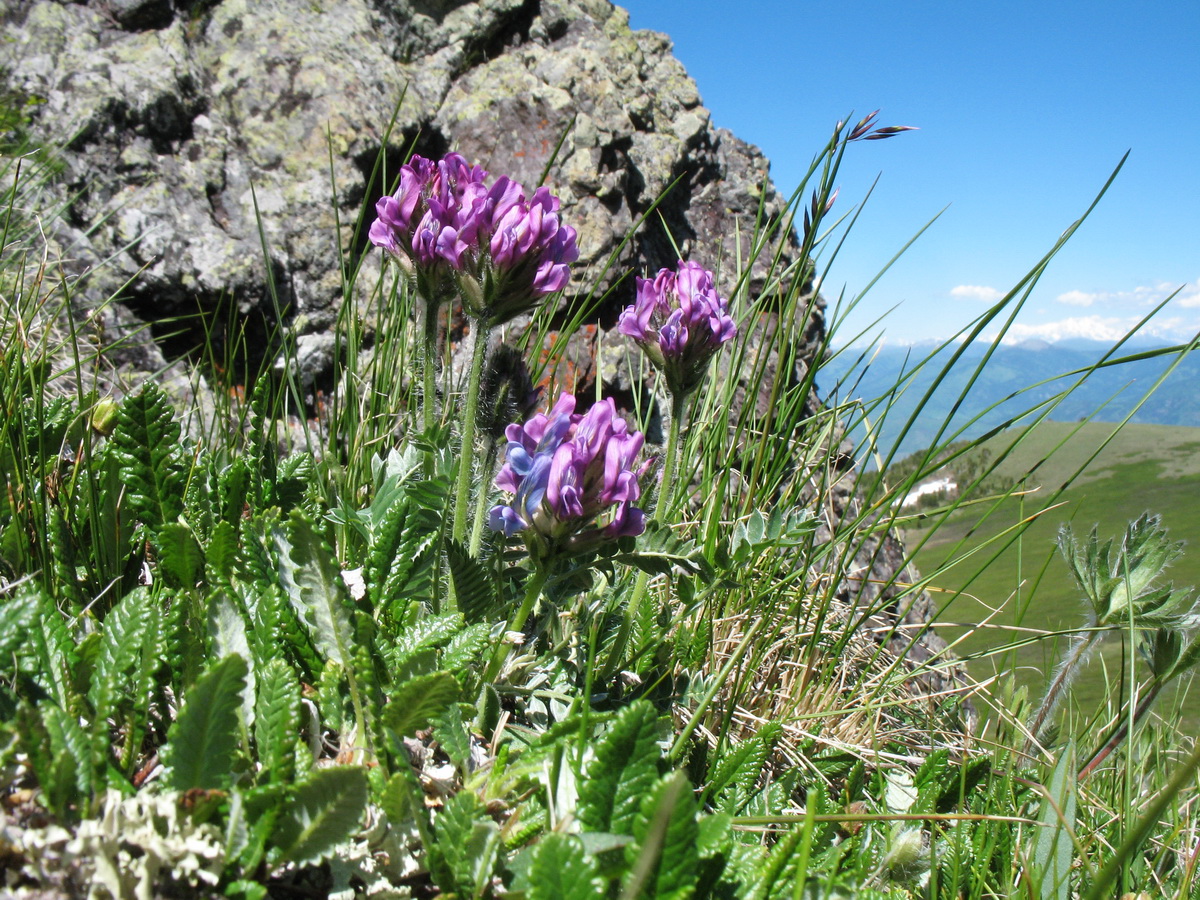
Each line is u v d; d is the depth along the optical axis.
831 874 0.17
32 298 0.34
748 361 0.53
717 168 0.78
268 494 0.23
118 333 0.46
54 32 0.53
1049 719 0.29
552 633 0.25
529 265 0.21
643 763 0.15
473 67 0.68
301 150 0.57
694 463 0.35
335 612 0.18
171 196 0.52
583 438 0.18
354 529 0.25
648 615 0.25
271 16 0.61
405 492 0.21
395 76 0.63
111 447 0.21
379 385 0.35
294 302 0.54
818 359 0.33
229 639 0.17
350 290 0.33
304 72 0.59
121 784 0.14
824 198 0.32
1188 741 0.33
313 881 0.15
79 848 0.13
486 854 0.15
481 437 0.22
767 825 0.20
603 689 0.24
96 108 0.51
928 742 0.33
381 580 0.21
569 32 0.73
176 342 0.51
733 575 0.23
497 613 0.21
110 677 0.15
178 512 0.21
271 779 0.15
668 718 0.22
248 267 0.52
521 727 0.22
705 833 0.15
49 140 0.50
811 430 0.39
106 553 0.21
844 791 0.23
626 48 0.74
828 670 0.31
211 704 0.14
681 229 0.71
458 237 0.21
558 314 0.55
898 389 0.33
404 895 0.15
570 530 0.18
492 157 0.62
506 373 0.22
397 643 0.19
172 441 0.21
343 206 0.57
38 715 0.14
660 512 0.26
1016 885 0.22
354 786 0.14
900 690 0.36
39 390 0.24
